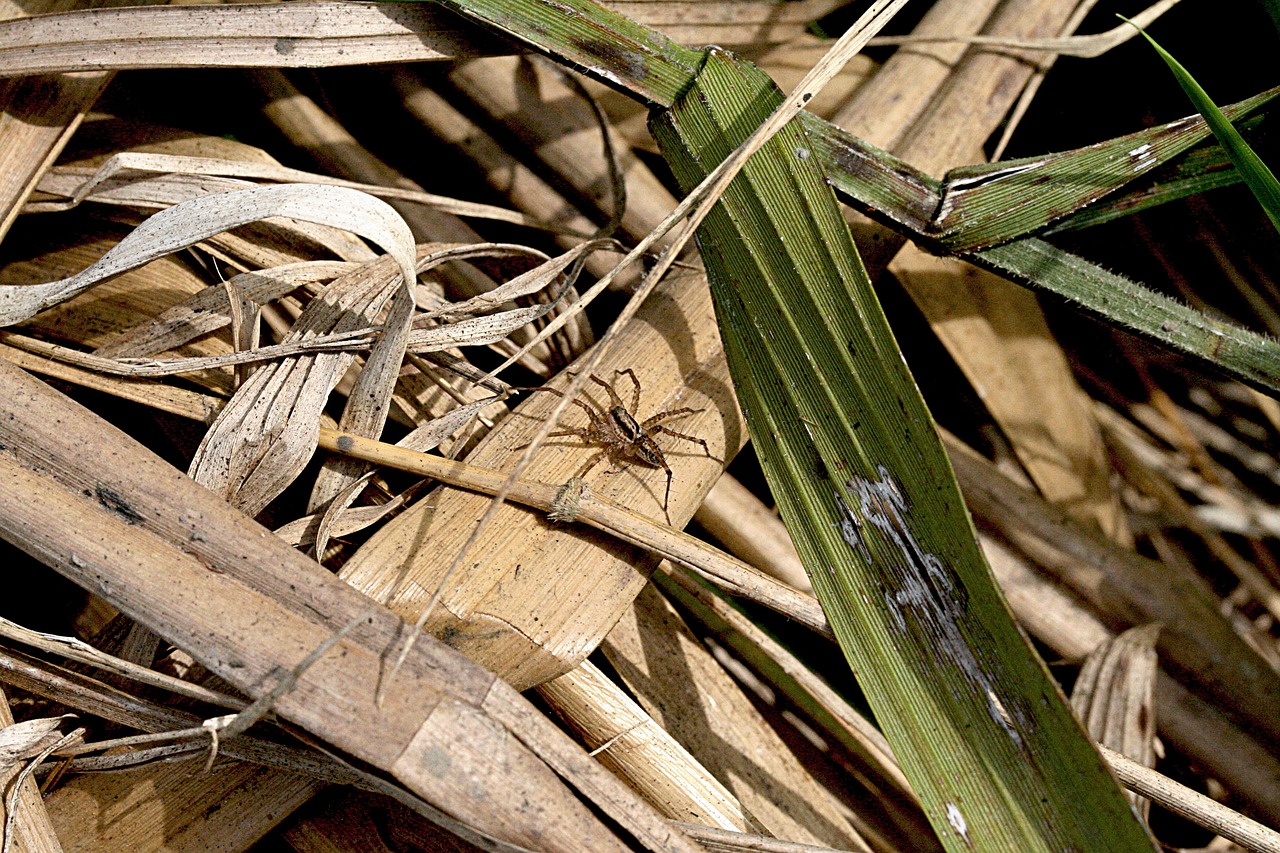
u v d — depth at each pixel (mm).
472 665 410
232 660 408
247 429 429
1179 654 463
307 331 435
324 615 410
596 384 442
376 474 436
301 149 471
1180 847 461
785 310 424
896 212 439
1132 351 500
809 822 446
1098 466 485
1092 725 455
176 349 442
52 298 430
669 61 430
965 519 412
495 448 437
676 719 443
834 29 488
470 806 405
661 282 453
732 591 425
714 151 430
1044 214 436
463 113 476
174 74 468
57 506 412
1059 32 475
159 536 412
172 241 424
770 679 456
